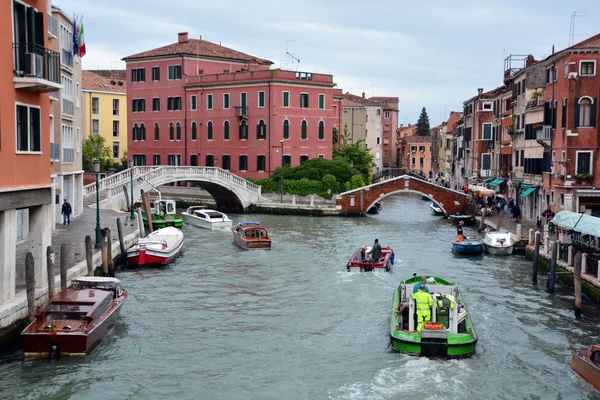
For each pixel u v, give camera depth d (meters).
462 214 48.47
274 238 36.47
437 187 48.34
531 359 16.42
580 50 32.56
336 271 26.77
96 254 23.39
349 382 14.88
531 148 40.97
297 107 55.47
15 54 16.16
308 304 21.45
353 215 48.59
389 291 23.19
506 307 21.27
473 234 38.47
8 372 14.95
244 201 50.31
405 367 15.68
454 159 76.88
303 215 48.88
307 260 29.31
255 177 55.34
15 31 16.28
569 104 33.03
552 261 22.94
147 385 14.64
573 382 15.03
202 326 18.97
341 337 18.00
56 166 30.25
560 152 34.25
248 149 55.66
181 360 16.17
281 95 54.28
